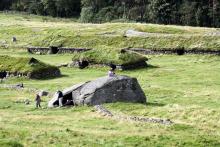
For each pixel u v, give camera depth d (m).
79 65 114.94
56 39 148.62
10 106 69.62
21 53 144.25
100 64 112.38
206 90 82.81
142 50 135.50
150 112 60.28
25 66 102.50
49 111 64.94
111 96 67.38
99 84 68.25
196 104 69.19
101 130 49.19
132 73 106.50
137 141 43.53
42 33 167.50
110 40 143.88
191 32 154.75
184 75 101.06
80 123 54.28
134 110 62.31
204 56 124.31
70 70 113.12
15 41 156.62
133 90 69.00
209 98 74.38
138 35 146.88
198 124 53.53
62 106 68.25
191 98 74.88
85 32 161.88
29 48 145.75
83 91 68.56
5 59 107.31
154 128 49.94
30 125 51.94
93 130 49.16
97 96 67.19
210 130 49.19
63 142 42.59
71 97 69.81
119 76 70.00
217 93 79.25
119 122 54.34
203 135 45.75
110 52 114.62
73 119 57.31
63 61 125.38
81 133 46.62
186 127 49.94
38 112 64.12
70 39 147.12
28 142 41.81
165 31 157.75
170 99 74.38
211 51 125.38
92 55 114.94
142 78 99.56
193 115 57.50
